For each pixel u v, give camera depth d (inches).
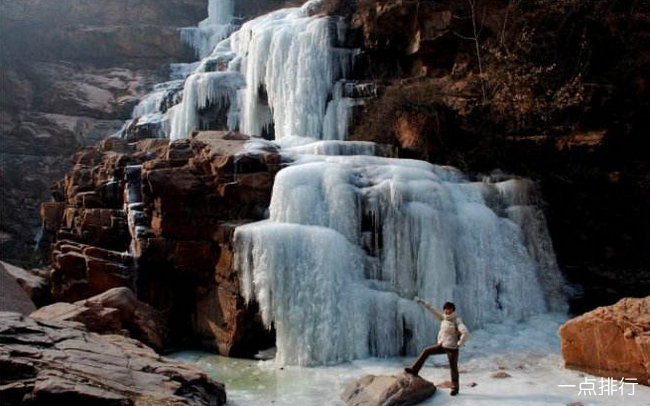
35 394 267.6
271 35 855.7
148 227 559.5
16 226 1033.5
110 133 1147.9
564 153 643.5
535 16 708.0
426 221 497.0
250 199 533.0
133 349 367.6
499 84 685.9
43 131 1114.1
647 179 608.1
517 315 533.0
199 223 528.7
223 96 895.1
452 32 753.6
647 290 555.5
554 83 685.9
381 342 454.0
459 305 503.5
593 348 379.2
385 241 498.3
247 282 470.0
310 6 938.7
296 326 449.4
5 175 1062.4
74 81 1216.8
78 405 272.8
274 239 461.4
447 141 686.5
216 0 1435.8
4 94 1141.1
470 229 532.4
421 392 330.3
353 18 843.4
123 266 558.6
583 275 605.0
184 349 514.0
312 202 503.2
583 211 635.5
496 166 677.9
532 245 582.9
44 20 1268.5
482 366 404.2
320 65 811.4
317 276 457.7
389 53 823.1
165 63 1334.9
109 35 1298.0
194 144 600.7
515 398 327.3
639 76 657.6
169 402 292.7
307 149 615.8
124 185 628.1
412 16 777.6
